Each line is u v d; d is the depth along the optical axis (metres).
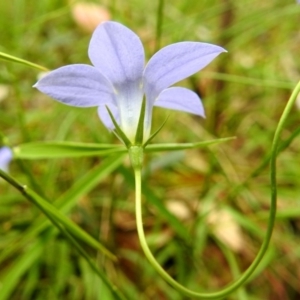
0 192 0.15
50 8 0.20
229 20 0.18
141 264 0.13
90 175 0.11
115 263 0.13
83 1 0.18
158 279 0.13
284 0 0.19
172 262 0.14
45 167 0.15
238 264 0.14
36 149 0.10
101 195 0.15
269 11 0.17
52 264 0.13
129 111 0.07
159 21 0.12
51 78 0.06
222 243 0.14
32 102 0.18
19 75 0.18
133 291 0.13
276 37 0.20
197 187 0.15
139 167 0.07
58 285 0.13
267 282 0.14
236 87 0.18
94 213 0.14
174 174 0.15
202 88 0.18
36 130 0.16
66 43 0.18
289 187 0.16
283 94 0.18
